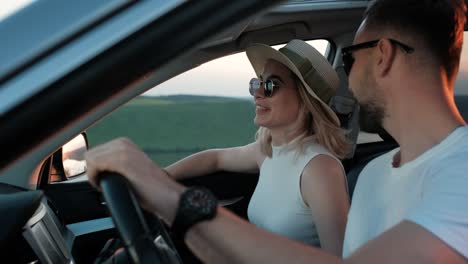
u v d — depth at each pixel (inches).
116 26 25.9
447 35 42.4
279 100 83.1
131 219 30.6
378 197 48.7
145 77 26.9
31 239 51.6
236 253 33.2
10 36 25.9
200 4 26.1
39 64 25.4
